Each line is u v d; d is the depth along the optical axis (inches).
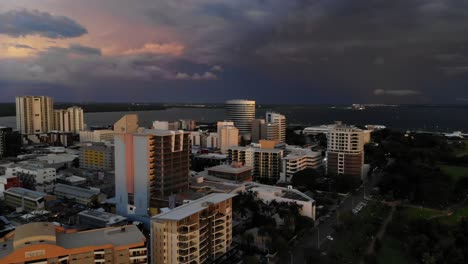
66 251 6141.7
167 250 7258.9
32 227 6461.6
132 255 6579.7
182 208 7687.0
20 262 5836.6
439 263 7765.8
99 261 6353.3
